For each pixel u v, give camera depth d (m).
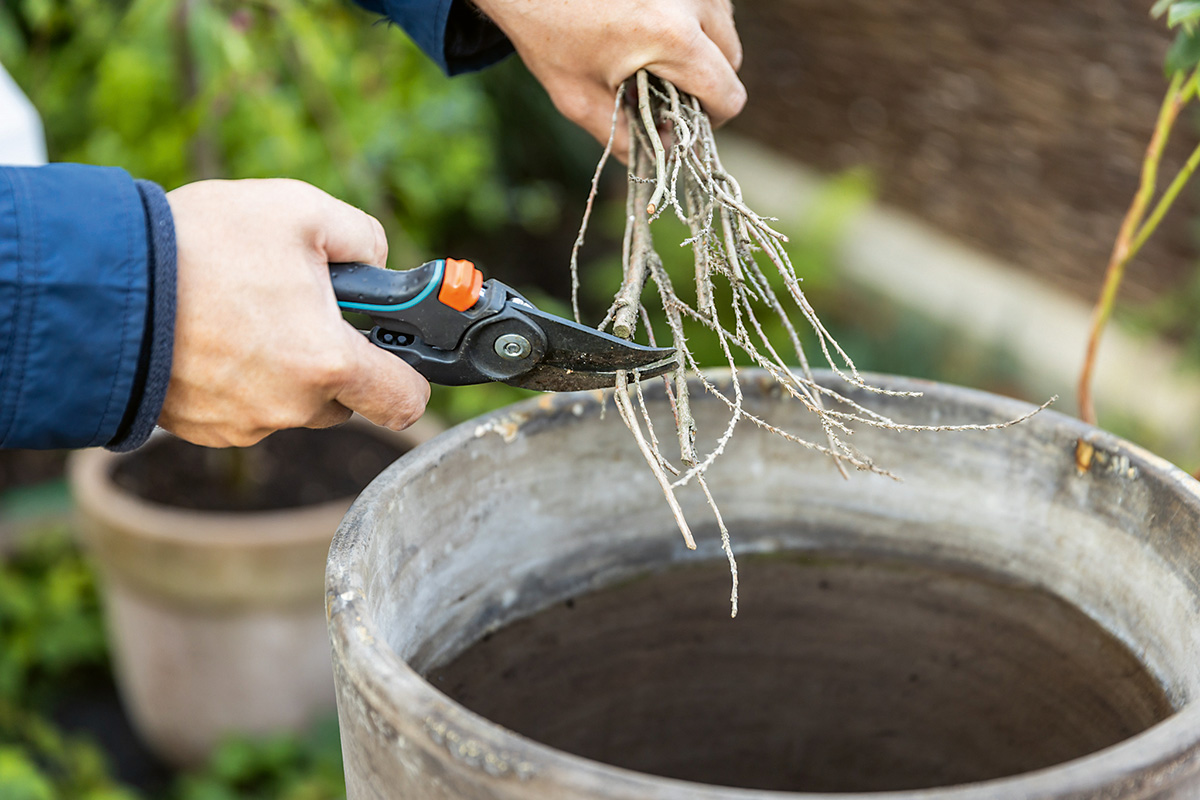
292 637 1.57
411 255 2.27
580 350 0.71
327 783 1.59
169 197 0.65
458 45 1.03
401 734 0.51
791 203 3.29
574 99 0.94
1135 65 2.42
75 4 1.91
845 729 0.79
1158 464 0.73
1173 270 2.46
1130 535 0.75
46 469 2.50
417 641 0.74
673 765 0.78
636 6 0.85
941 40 2.84
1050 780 0.46
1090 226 2.60
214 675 1.59
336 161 2.07
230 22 1.60
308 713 1.66
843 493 0.89
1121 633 0.75
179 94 1.69
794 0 3.22
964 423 0.82
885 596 0.85
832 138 3.24
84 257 0.60
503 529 0.82
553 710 0.77
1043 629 0.79
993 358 2.69
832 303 3.16
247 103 1.99
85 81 2.28
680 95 0.90
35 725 1.78
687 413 0.68
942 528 0.87
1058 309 2.68
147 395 0.64
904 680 0.80
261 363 0.66
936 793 0.45
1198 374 2.36
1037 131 2.67
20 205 0.60
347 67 2.24
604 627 0.84
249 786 1.67
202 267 0.64
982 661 0.79
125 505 1.52
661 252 2.68
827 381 0.84
